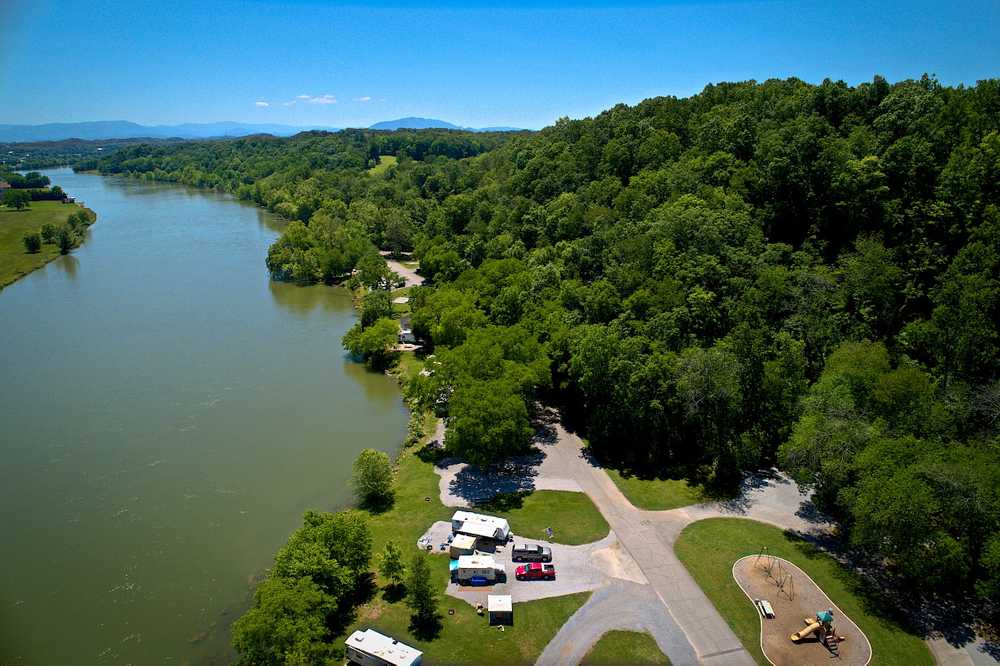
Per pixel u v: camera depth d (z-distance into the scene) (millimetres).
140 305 153250
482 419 74688
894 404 66312
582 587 59969
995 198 83375
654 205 115438
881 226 93938
